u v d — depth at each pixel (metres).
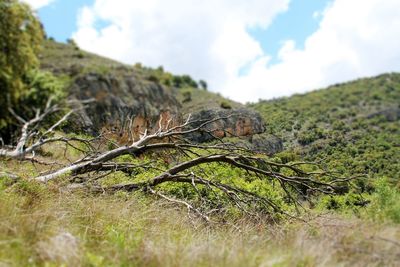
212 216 8.09
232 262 4.23
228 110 13.28
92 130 16.64
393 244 4.61
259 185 9.73
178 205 8.16
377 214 5.64
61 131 16.14
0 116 25.22
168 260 4.37
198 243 5.07
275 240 5.51
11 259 4.10
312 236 5.33
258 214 7.84
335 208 8.12
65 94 32.31
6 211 5.25
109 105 29.39
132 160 10.93
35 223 4.88
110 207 6.43
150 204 7.49
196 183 9.58
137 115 14.35
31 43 28.91
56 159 12.02
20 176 7.13
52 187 6.91
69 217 5.65
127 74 40.94
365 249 4.59
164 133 9.98
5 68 25.33
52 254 4.18
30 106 27.47
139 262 4.41
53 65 48.41
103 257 4.34
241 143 11.27
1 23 25.02
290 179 8.66
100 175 8.97
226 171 10.14
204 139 12.82
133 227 5.75
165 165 10.98
